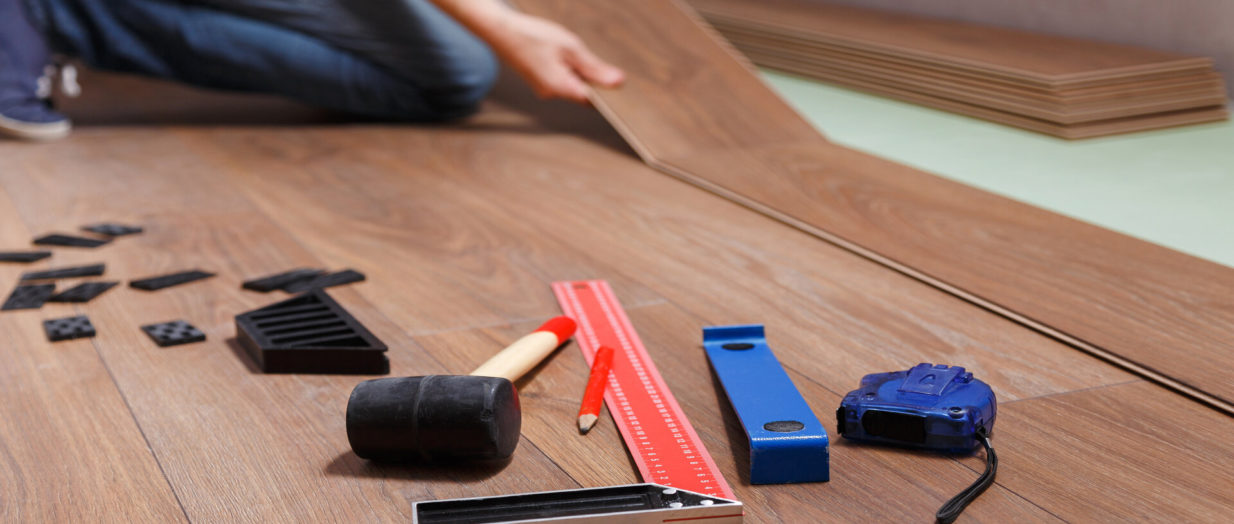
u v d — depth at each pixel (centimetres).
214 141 266
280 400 121
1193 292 151
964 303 152
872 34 367
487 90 297
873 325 144
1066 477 102
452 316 148
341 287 160
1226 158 247
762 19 413
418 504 91
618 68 281
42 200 211
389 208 204
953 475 103
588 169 236
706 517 90
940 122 298
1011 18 379
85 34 273
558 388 125
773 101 275
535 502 92
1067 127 271
